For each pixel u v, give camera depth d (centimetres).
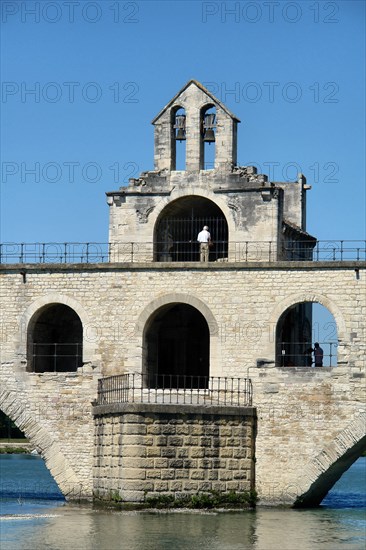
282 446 8338
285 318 9325
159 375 8906
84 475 8669
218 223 9362
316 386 8325
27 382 8831
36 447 8775
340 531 7338
